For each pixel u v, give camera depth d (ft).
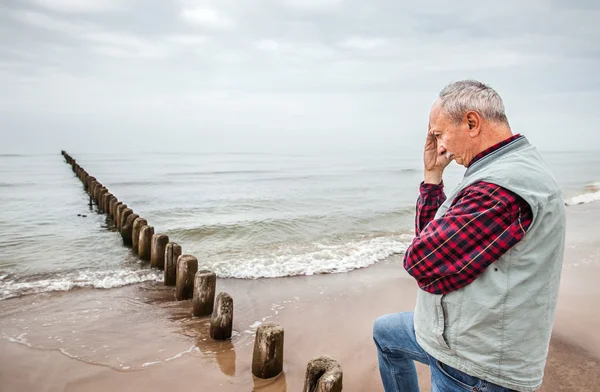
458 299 4.98
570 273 23.91
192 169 144.87
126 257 29.84
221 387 12.57
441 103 5.47
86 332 16.60
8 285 22.94
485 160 5.02
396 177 114.83
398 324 6.64
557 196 4.70
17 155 247.91
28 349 15.02
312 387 8.79
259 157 266.36
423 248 4.99
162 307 19.62
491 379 4.86
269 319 18.17
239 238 36.88
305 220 45.11
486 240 4.56
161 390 12.41
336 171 139.33
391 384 7.13
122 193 73.92
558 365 13.10
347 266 26.96
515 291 4.64
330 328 17.16
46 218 47.50
